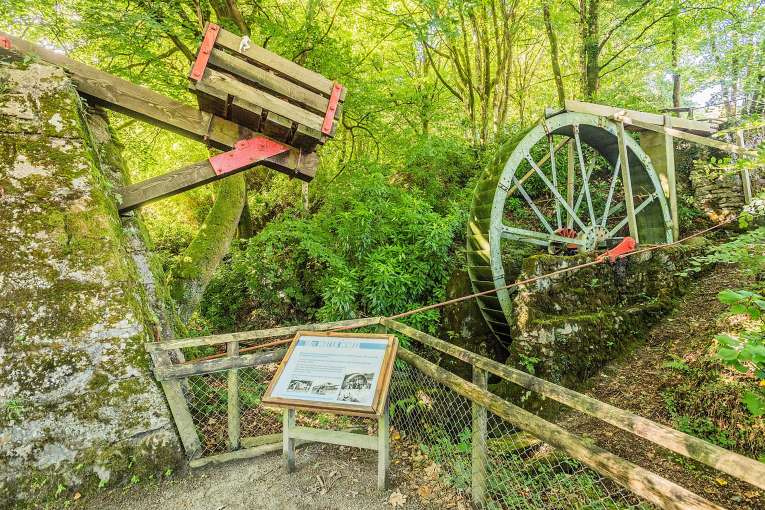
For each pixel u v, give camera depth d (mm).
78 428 2721
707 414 3373
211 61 3297
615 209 7438
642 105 9422
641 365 4535
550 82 15719
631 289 5660
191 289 5441
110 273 2896
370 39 8508
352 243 6027
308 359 2748
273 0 7465
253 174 10383
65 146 2869
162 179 3514
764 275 4988
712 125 9070
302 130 3520
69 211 2834
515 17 10875
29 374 2639
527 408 4426
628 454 3309
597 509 2615
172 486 2785
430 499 2559
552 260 5156
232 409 3092
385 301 5590
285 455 2834
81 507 2607
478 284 6012
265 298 6598
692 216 7574
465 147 9414
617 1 9422
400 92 7973
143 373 2895
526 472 3109
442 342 2803
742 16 8922
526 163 8781
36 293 2693
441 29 5773
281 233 6148
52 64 3076
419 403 4188
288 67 3471
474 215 6203
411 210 6230
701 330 4566
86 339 2773
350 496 2605
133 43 4840
